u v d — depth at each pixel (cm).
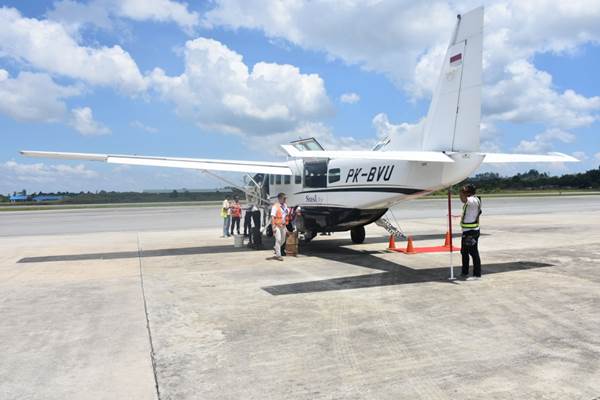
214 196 8306
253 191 1597
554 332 525
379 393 376
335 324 570
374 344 495
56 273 966
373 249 1273
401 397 368
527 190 8731
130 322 595
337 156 818
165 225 2344
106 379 415
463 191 842
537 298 683
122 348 497
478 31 824
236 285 818
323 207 1241
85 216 3469
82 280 885
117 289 800
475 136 820
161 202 7444
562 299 675
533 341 496
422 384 392
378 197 1063
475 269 838
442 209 3297
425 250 1228
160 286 820
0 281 882
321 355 465
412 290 752
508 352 464
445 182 887
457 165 855
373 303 671
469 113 834
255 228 1312
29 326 582
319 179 1250
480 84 814
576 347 476
